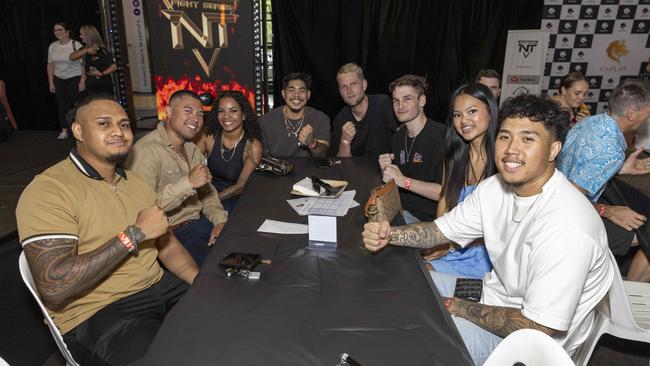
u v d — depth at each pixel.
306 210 1.98
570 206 1.20
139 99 7.86
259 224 1.83
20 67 6.27
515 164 1.22
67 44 5.58
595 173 2.15
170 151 2.35
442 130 2.53
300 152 3.40
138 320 1.51
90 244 1.49
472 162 2.04
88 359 1.39
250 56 5.44
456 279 1.70
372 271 1.44
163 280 1.72
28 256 1.32
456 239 1.66
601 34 5.32
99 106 1.49
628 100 2.08
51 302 1.31
